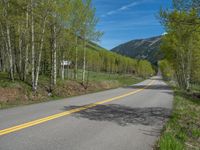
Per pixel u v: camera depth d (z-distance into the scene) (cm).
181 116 1445
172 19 1345
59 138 845
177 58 4069
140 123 1186
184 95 3158
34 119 1149
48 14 2392
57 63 4038
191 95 3272
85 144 789
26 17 2403
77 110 1476
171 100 2342
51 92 2472
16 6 2334
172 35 3425
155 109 1702
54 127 1008
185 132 1038
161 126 1134
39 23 2516
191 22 1297
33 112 1359
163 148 754
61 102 1880
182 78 4722
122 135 931
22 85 2280
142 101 2161
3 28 2616
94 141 829
